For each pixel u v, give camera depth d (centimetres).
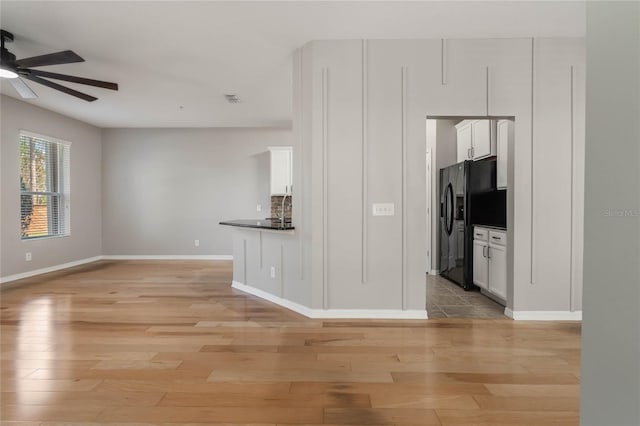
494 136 453
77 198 684
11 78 338
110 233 757
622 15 101
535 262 353
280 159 730
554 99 350
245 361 260
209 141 762
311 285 362
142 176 757
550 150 351
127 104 576
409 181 356
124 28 327
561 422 188
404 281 357
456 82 352
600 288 109
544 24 323
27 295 455
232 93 518
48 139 611
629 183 99
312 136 357
